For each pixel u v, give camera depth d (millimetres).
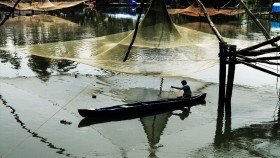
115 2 87125
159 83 18875
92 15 64375
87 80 19188
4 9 63969
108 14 66562
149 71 16766
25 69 21156
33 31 39531
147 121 14008
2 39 32656
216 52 21734
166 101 15289
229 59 14516
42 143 11867
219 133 13031
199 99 16000
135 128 13352
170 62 18672
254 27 47062
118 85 18406
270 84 18891
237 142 12359
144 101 16094
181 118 14328
